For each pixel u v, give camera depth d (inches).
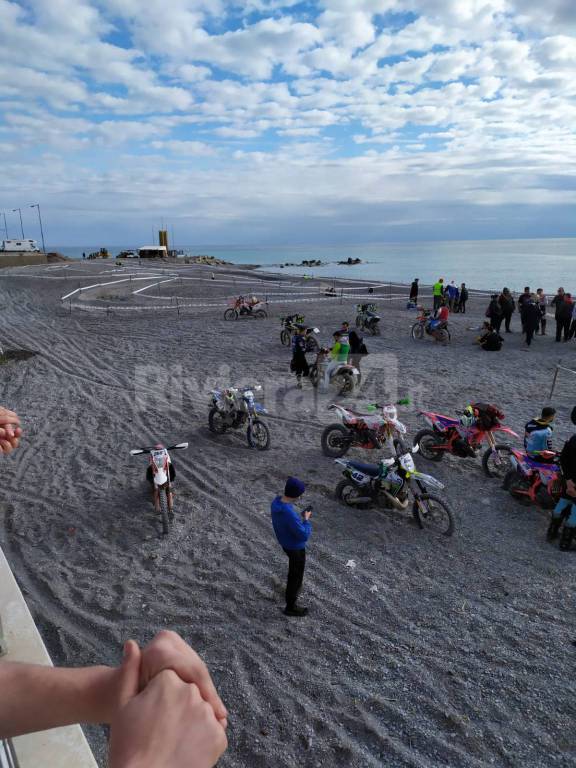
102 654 195.6
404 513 293.3
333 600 221.9
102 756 155.4
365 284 1578.5
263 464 360.8
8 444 71.4
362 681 179.6
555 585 228.5
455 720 162.1
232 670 185.6
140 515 295.0
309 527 209.8
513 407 464.4
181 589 231.5
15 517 293.0
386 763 149.5
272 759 152.1
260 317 956.6
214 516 293.7
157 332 822.5
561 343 721.0
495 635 199.5
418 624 206.7
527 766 147.6
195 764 20.5
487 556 251.3
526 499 302.4
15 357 645.9
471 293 1311.5
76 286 1373.0
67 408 474.6
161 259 2945.4
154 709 21.8
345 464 299.3
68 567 249.0
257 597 225.0
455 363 622.8
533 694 171.9
